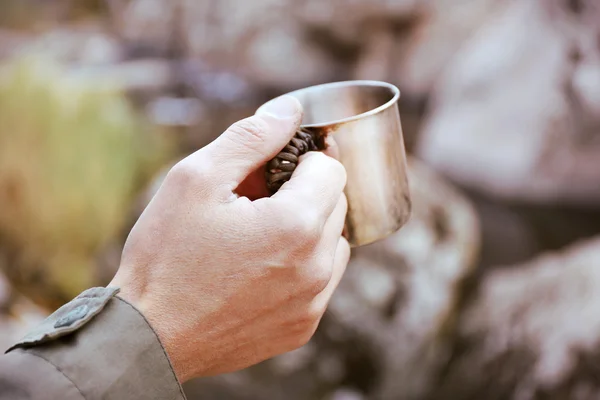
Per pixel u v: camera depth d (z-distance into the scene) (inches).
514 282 53.1
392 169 20.1
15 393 15.3
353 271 53.7
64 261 61.1
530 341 48.6
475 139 62.6
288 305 18.5
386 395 53.1
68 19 109.8
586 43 56.3
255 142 18.1
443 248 54.7
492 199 60.4
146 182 67.8
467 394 51.7
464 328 53.7
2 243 62.2
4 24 109.6
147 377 16.6
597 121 54.4
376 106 22.2
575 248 52.7
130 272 17.9
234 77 92.2
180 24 97.9
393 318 52.8
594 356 44.3
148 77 89.0
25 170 61.5
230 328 18.4
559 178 56.4
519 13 64.1
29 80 64.4
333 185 18.2
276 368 52.4
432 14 78.0
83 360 15.9
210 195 17.7
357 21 84.0
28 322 48.7
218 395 51.2
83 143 63.5
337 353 53.2
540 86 59.0
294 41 89.8
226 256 17.5
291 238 17.4
